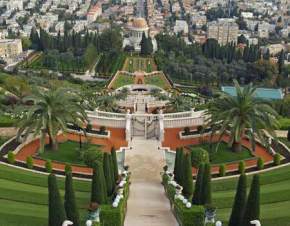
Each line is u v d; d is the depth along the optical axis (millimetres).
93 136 73688
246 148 69562
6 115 75250
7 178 54000
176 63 163375
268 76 161375
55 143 66938
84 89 118125
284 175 57344
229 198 48531
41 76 151250
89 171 60844
